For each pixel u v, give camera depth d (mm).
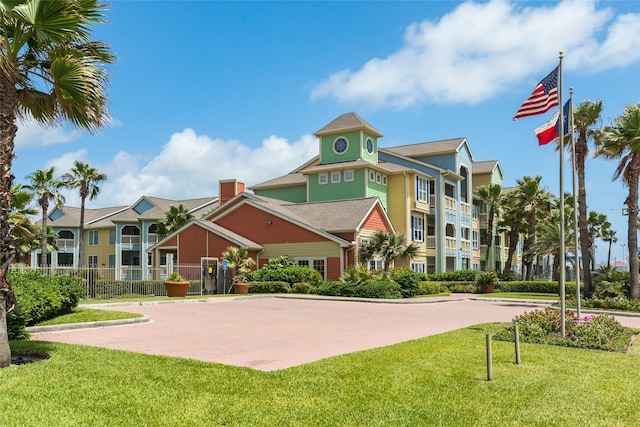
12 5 8281
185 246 34469
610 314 22688
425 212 41875
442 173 42781
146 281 27703
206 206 57844
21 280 14234
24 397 6625
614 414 6480
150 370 8297
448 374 8414
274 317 18156
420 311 21438
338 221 33031
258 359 9766
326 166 40344
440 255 42094
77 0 8875
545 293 36531
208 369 8438
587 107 29109
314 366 8828
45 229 42125
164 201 56906
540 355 10266
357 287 27672
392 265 37312
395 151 48031
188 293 29094
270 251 33781
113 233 55312
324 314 19422
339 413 6281
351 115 41531
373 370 8586
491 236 49219
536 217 48000
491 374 8039
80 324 14391
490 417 6246
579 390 7582
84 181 45688
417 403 6746
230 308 21688
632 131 25469
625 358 10172
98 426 5656
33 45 9562
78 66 9102
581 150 30062
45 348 10172
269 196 45375
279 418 6051
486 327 14961
